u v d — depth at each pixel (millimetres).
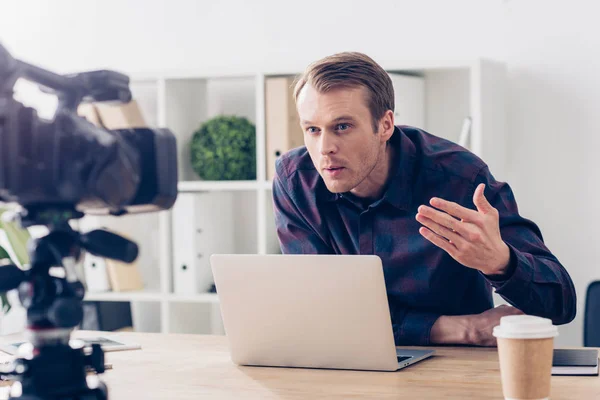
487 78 2945
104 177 941
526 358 1141
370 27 3312
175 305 3320
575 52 3053
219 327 3510
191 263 3238
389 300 1971
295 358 1510
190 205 3227
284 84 3104
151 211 1094
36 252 980
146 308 3629
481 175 1907
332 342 1471
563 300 1682
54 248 975
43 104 3771
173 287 3326
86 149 944
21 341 1797
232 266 1511
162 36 3613
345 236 1996
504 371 1167
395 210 1925
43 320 981
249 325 1521
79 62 3738
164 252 3285
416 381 1366
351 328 1450
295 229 2055
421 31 3246
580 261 3072
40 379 983
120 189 962
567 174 3078
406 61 2963
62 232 993
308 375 1445
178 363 1574
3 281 959
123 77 1060
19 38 3818
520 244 1758
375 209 1932
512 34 3131
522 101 3123
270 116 3125
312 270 1446
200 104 3473
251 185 3150
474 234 1497
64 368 994
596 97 3033
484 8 3164
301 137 3170
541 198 3113
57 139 945
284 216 2068
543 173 3107
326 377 1425
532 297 1623
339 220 1995
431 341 1774
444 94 3209
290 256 1460
